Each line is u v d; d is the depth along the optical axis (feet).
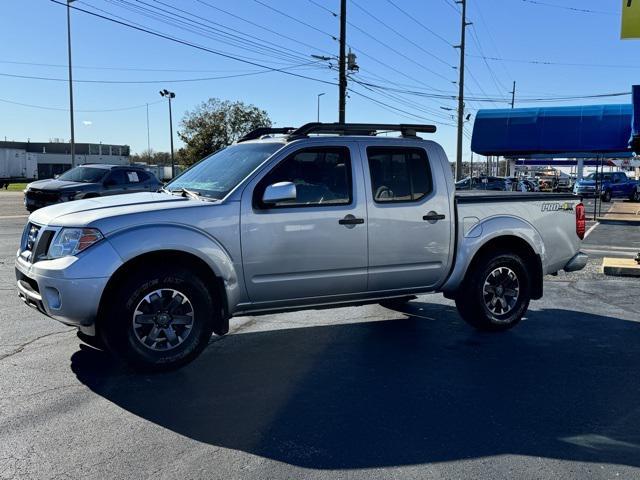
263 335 20.51
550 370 17.03
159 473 10.88
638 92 55.77
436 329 21.52
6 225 54.29
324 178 18.02
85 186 53.52
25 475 10.73
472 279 20.57
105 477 10.71
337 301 18.66
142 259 15.71
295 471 11.02
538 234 21.61
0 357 17.43
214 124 206.90
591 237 56.70
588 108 84.69
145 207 16.02
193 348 16.21
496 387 15.60
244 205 16.69
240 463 11.31
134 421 13.20
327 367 17.13
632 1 41.01
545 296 27.50
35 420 13.17
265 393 15.02
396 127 19.67
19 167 234.99
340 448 11.98
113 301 15.26
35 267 15.43
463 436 12.60
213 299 16.81
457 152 136.26
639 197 134.51
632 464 11.43
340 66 86.12
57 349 18.21
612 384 15.92
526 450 11.96
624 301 26.43
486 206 20.68
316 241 17.58
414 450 11.91
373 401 14.56
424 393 15.14
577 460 11.56
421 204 19.35
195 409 13.93
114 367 16.71
